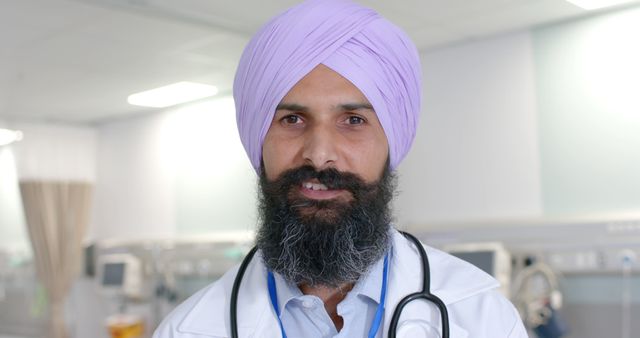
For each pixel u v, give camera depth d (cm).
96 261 538
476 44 352
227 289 103
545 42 329
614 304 306
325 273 85
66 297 538
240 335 94
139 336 470
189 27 315
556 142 324
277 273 91
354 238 85
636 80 301
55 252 531
